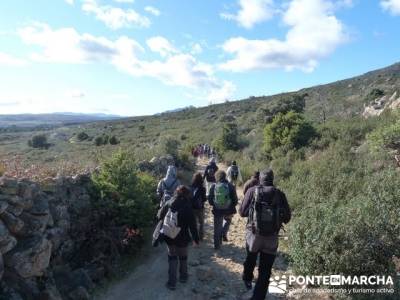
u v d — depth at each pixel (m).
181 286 6.84
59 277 6.20
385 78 73.06
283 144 19.42
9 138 85.50
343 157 13.77
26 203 5.83
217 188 8.67
